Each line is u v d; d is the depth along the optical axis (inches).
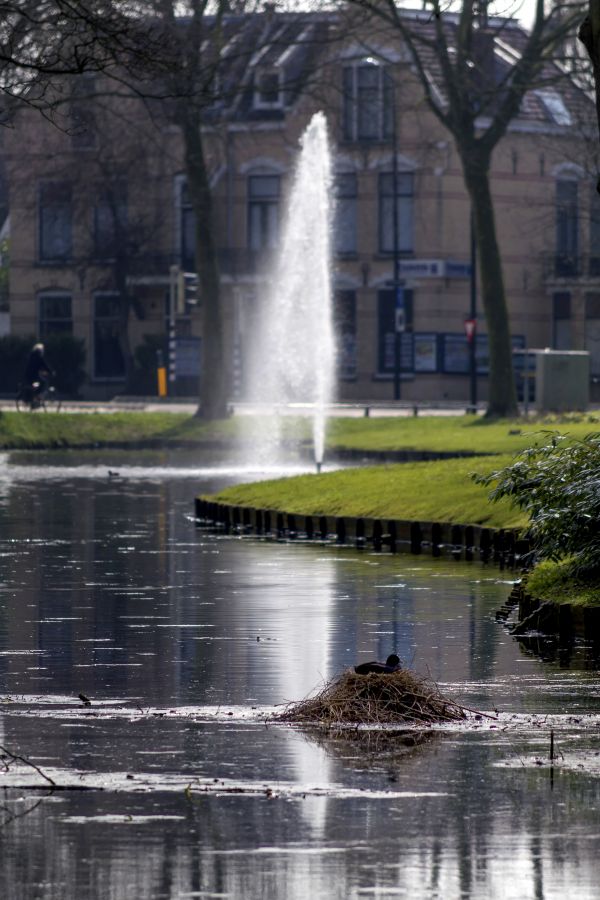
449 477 2364.7
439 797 786.2
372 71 6181.1
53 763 860.0
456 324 6215.6
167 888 649.0
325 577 1776.6
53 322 6752.0
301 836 720.3
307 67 4712.1
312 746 901.8
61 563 1929.1
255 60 6136.8
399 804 773.3
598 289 6225.4
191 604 1546.5
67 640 1314.0
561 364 4414.4
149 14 3789.4
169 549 2103.8
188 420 4803.2
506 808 766.5
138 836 721.0
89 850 699.4
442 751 887.1
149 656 1229.7
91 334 6683.1
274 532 2374.5
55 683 1112.2
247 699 1050.1
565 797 786.8
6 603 1555.1
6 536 2276.1
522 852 695.1
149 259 6486.2
